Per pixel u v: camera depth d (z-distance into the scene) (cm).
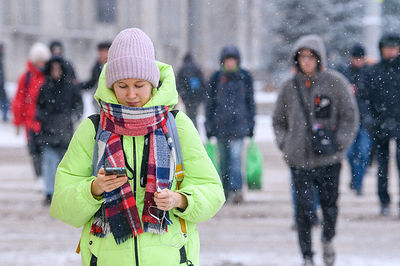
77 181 570
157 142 557
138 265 540
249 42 9606
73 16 7769
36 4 7438
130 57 548
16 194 1917
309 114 1106
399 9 6319
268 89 6203
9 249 1283
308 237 1111
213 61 9719
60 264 1177
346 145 1095
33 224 1524
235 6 9719
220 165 1822
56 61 1695
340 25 5969
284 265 1182
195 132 589
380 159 1645
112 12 8150
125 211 543
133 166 552
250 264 1183
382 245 1341
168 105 577
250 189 1977
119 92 560
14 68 7169
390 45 1568
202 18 9900
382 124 1617
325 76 1115
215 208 577
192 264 567
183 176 577
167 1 8888
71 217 553
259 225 1530
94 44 7919
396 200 1858
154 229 542
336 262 1205
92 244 559
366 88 1631
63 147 1727
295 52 1116
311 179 1108
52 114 1706
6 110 3834
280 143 1130
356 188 1917
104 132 558
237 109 1777
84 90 2056
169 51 8925
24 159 2661
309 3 5962
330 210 1112
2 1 7100
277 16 6097
